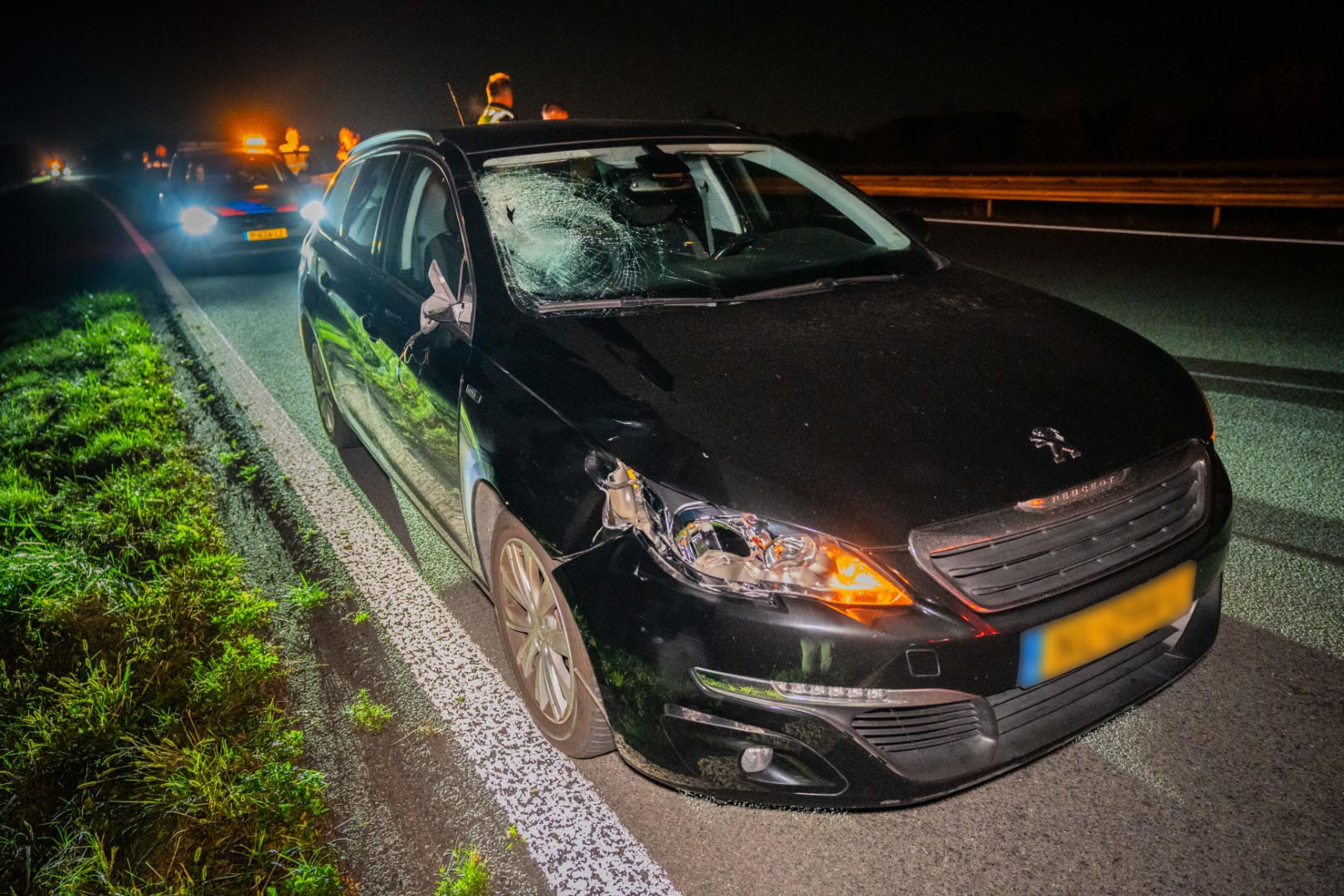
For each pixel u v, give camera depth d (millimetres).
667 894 2047
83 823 2311
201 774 2379
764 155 3627
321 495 4297
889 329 2604
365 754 2561
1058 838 2125
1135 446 2170
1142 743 2406
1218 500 2314
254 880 2102
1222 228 11406
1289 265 8430
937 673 1923
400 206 3576
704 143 3543
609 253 2973
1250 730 2420
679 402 2242
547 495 2273
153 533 3824
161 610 3203
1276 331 6121
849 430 2121
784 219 3428
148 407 5688
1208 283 7805
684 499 2025
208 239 11367
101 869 2143
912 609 1912
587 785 2402
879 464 2031
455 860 2176
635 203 3182
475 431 2568
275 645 3107
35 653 3033
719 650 1945
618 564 2086
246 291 9906
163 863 2188
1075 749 2402
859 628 1895
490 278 2844
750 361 2408
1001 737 2053
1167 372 2512
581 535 2178
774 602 1929
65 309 9609
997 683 1967
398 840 2248
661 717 2033
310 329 4535
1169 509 2205
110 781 2461
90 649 3057
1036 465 2057
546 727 2521
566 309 2729
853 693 1920
